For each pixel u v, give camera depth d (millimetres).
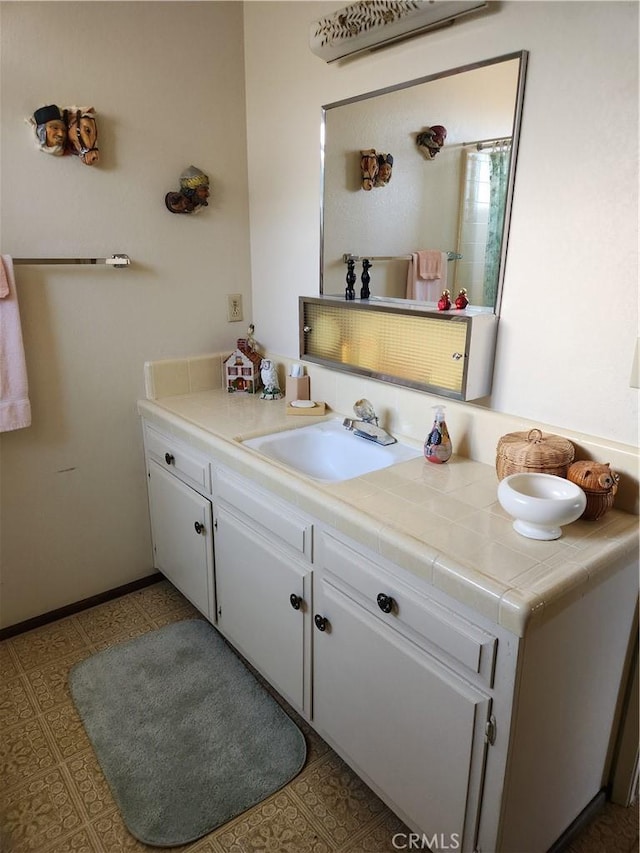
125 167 1995
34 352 1948
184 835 1416
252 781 1560
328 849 1394
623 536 1186
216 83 2139
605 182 1217
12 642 2098
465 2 1333
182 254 2197
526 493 1245
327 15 1646
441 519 1252
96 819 1455
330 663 1469
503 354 1490
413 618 1173
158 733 1703
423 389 1644
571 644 1135
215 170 2209
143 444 2283
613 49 1158
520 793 1150
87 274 1997
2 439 1957
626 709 1424
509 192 1380
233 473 1713
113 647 2066
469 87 1418
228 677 1924
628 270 1216
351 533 1279
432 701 1175
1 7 1680
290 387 2104
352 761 1480
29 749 1652
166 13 1974
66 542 2188
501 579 1023
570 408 1374
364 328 1818
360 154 1748
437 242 1563
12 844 1393
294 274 2162
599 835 1443
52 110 1767
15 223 1821
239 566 1786
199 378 2350
